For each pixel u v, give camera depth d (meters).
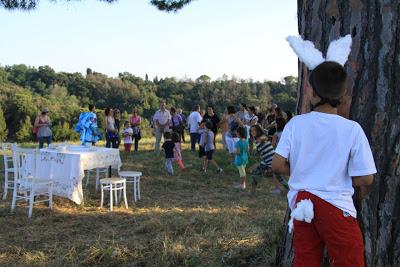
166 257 4.46
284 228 3.66
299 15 3.43
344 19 2.98
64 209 7.43
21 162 7.64
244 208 7.63
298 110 3.35
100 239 5.51
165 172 11.44
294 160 2.47
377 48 2.86
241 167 9.77
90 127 11.86
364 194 2.90
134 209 7.62
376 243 2.95
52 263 4.61
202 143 12.59
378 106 2.88
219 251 4.50
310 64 2.59
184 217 6.46
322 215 2.34
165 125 14.53
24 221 6.61
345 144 2.38
